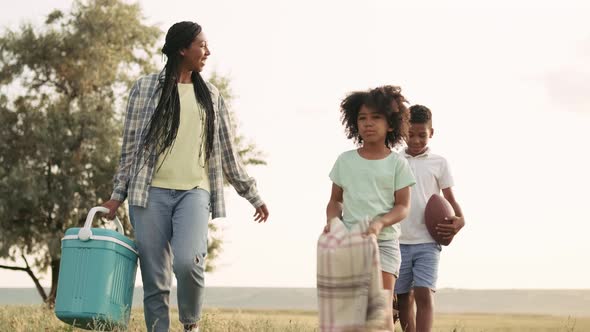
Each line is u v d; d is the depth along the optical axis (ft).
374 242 12.83
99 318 18.34
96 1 81.41
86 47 79.10
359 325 12.62
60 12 81.41
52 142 75.36
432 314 20.35
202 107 18.79
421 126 21.15
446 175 21.33
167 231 18.57
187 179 18.40
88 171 76.84
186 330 18.94
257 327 25.38
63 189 75.15
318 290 12.89
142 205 18.15
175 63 18.76
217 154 19.13
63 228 78.33
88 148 77.87
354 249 12.80
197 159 18.57
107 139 76.23
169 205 18.31
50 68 80.43
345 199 15.49
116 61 80.79
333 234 12.98
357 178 15.33
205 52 19.03
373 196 15.15
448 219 20.16
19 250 79.00
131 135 18.78
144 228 18.34
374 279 12.75
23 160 78.38
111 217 19.06
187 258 17.79
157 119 18.24
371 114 15.16
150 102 18.72
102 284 18.30
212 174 19.12
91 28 79.66
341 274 12.76
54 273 81.05
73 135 76.13
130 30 81.56
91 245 18.40
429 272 20.34
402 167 15.25
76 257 18.51
